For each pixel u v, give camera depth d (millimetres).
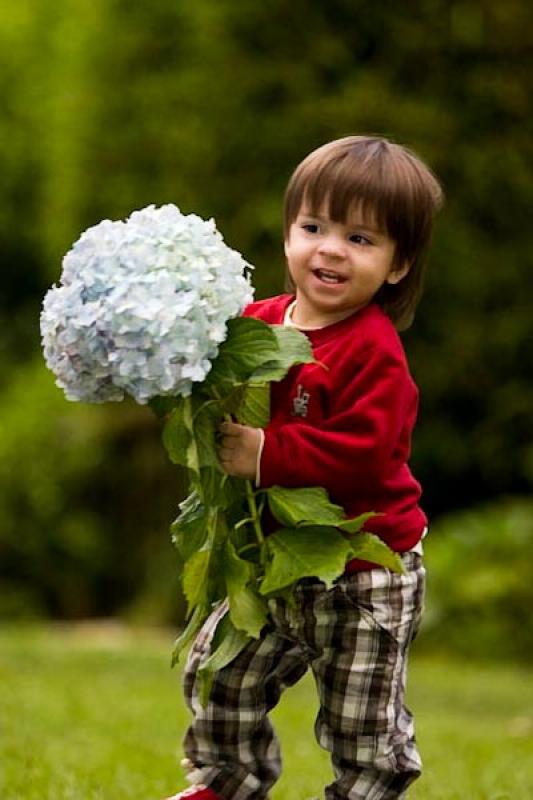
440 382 16188
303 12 15906
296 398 4898
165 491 18547
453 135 15648
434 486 17234
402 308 5246
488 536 15625
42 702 10242
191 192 16500
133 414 18672
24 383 20766
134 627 18141
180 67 16719
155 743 8609
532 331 15945
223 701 5066
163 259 4523
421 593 5098
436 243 15680
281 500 4758
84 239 4609
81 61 17703
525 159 15742
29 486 18938
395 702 4996
